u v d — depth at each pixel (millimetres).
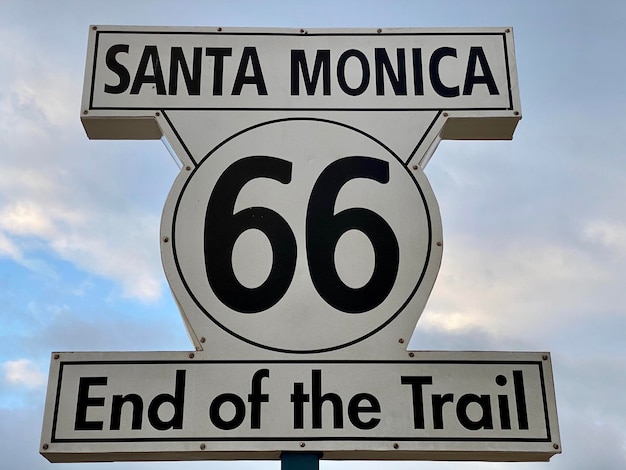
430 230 1753
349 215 1760
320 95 1866
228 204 1763
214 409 1568
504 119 1863
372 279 1705
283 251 1725
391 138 1834
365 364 1618
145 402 1571
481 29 1940
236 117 1841
